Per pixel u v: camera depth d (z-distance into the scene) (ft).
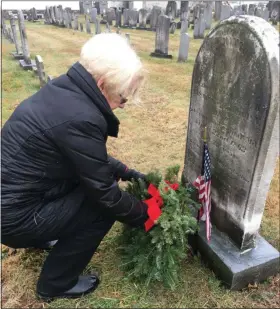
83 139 5.27
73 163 5.45
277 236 9.14
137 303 6.98
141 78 5.74
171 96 20.53
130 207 6.11
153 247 7.07
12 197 5.53
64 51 33.60
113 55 5.29
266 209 10.28
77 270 6.74
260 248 7.61
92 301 6.98
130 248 7.50
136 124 16.30
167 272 7.03
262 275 7.47
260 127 6.17
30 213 5.79
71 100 5.30
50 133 5.24
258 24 6.01
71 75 5.47
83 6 71.61
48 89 5.53
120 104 5.93
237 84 6.55
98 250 8.21
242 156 6.81
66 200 6.11
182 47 28.91
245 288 7.42
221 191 7.74
